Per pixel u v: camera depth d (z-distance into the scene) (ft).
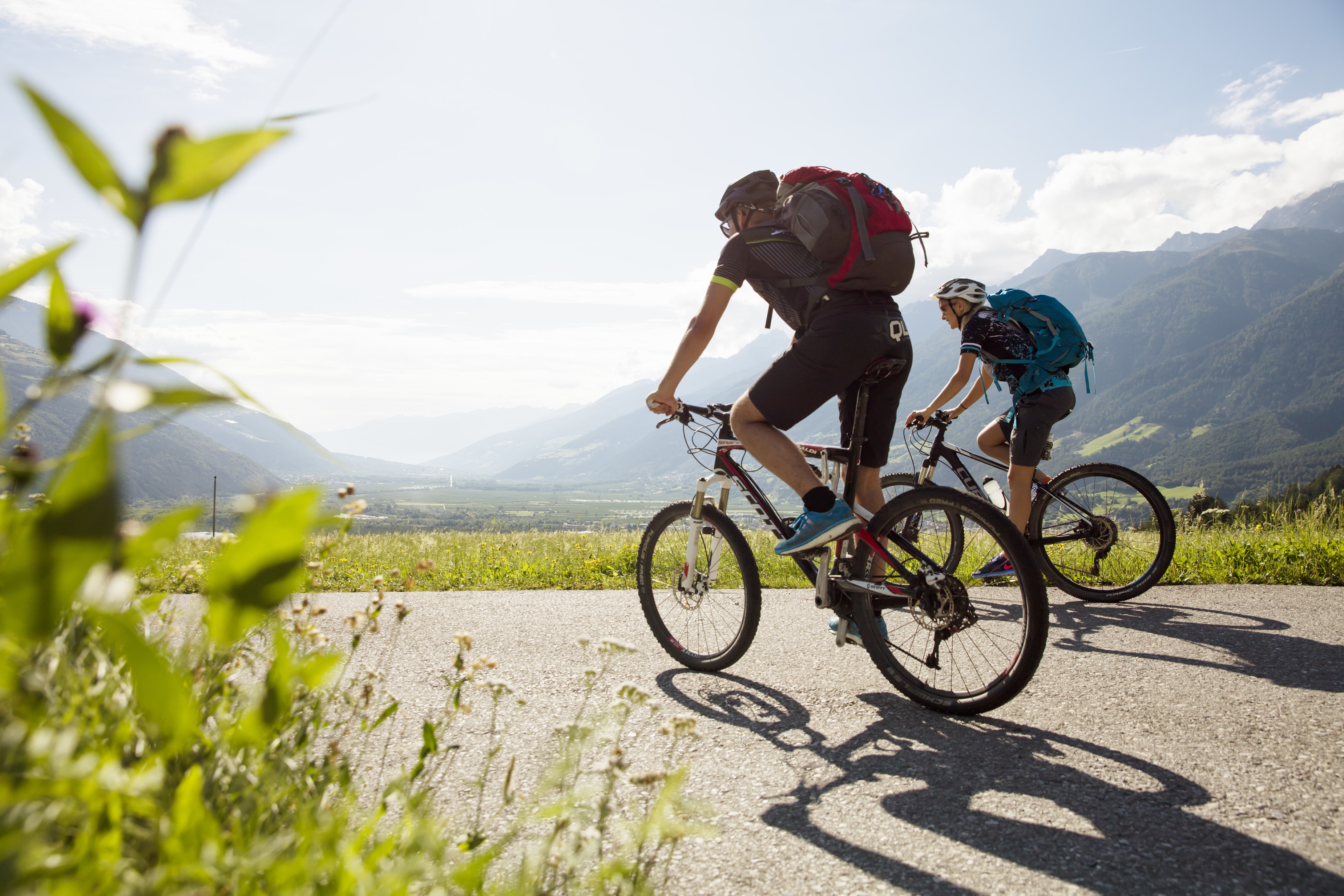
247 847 3.72
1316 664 10.69
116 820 2.85
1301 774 7.22
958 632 9.64
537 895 4.28
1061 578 15.60
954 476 16.44
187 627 4.77
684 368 10.77
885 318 10.00
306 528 1.94
